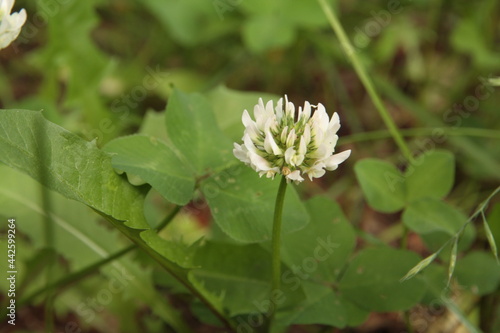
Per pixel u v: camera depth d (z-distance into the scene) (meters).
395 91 0.44
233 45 0.48
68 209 0.33
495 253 0.30
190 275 0.30
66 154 0.28
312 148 0.28
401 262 0.32
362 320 0.31
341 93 0.46
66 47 0.39
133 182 0.35
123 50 0.49
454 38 0.46
